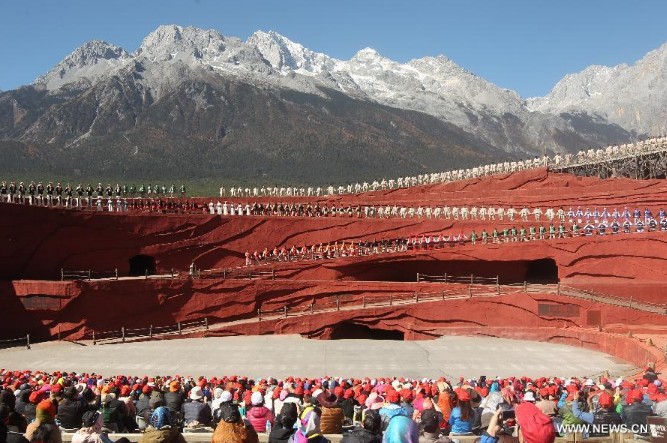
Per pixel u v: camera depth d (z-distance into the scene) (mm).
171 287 54938
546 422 8945
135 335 52906
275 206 69375
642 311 50719
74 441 11812
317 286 58406
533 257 57969
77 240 55594
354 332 58938
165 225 59219
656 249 54656
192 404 17469
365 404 19031
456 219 64438
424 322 55188
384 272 62188
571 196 64188
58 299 50625
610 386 20656
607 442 14234
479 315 54375
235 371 38969
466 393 15820
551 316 52781
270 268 59750
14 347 47500
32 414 17109
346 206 71438
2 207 52281
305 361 42156
